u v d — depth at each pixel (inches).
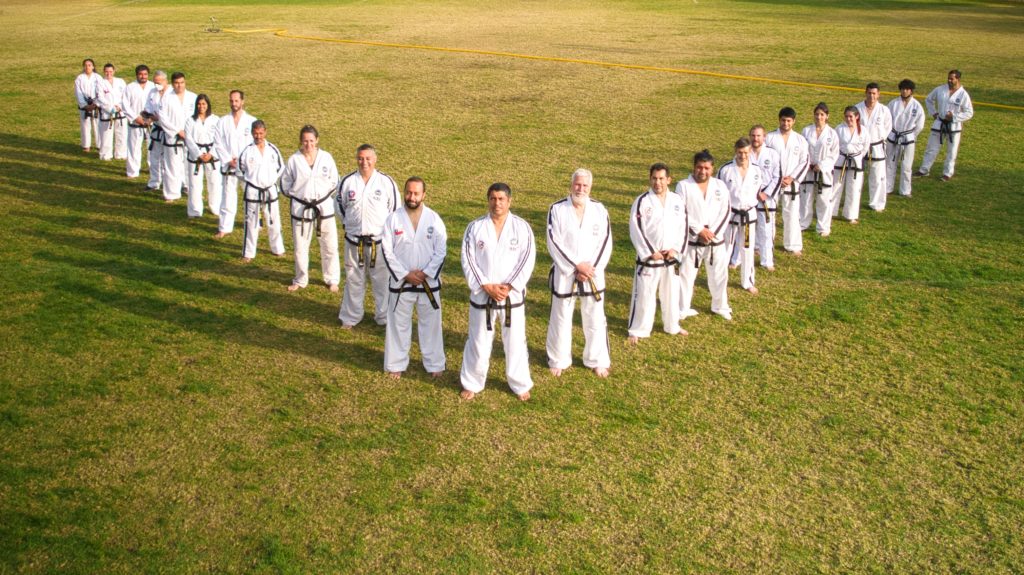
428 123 795.4
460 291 444.8
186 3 1728.6
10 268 455.8
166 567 243.6
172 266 469.7
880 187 586.9
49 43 1195.3
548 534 259.9
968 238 535.2
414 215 345.1
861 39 1310.3
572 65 1081.4
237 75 999.6
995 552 256.2
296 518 265.1
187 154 546.3
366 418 321.7
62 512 265.0
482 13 1633.9
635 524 265.1
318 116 813.2
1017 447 308.2
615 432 314.2
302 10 1626.5
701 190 396.8
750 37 1328.7
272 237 485.7
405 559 248.4
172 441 304.0
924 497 280.5
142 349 372.2
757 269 484.4
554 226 342.3
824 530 264.7
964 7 1776.6
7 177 623.5
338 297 436.5
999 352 381.4
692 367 365.7
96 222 538.0
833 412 329.7
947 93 645.9
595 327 350.9
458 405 332.2
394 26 1422.2
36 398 329.4
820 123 526.0
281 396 336.2
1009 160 708.0
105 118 685.3
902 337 395.9
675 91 940.6
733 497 278.8
